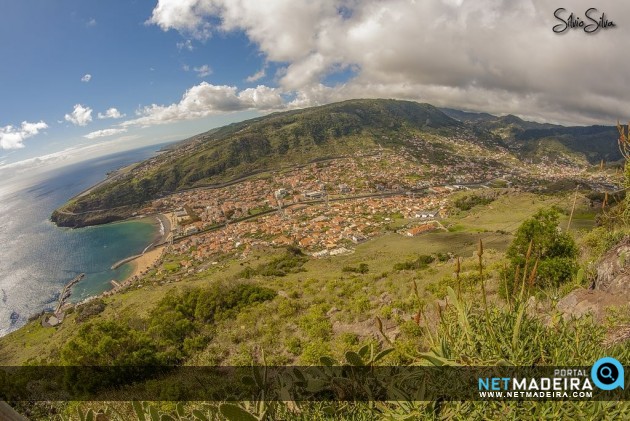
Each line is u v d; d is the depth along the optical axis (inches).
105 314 1514.5
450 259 1151.6
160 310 792.9
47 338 1600.6
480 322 68.1
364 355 77.4
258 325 642.8
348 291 783.7
